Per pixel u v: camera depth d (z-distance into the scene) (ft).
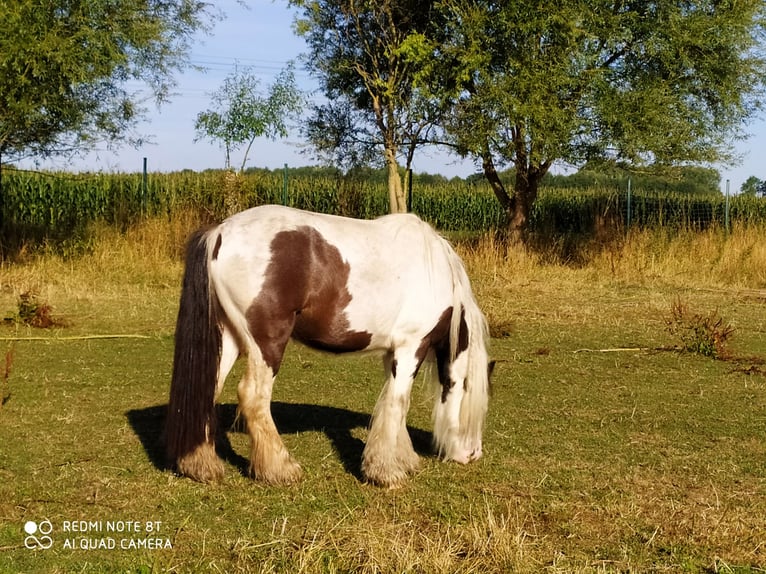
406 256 17.74
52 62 45.47
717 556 14.35
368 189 75.61
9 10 43.83
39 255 51.31
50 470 17.72
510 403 24.98
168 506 15.93
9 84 44.96
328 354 17.99
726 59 59.06
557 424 22.72
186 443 16.74
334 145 66.49
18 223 57.72
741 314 43.55
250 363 16.75
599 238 64.13
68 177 64.95
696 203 75.97
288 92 63.10
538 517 16.01
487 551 14.07
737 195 77.87
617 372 29.76
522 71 54.34
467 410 19.08
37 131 50.75
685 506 16.80
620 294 49.47
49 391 24.73
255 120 61.98
